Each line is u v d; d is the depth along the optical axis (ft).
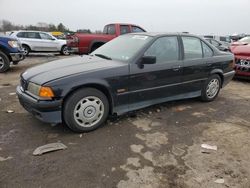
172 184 9.29
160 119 15.16
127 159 10.76
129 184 9.21
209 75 18.24
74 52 43.55
